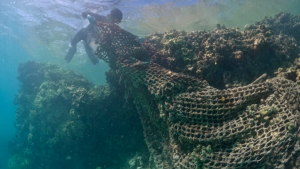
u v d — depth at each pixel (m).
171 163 4.43
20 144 13.60
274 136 2.82
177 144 3.86
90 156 9.20
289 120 2.94
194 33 6.07
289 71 4.17
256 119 3.18
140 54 5.43
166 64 5.54
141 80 4.62
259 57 4.98
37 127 10.52
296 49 5.27
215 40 5.36
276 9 12.47
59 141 9.49
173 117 3.88
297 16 8.96
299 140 2.81
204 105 3.59
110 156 8.67
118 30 5.71
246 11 12.38
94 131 8.31
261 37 4.85
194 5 11.12
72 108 8.27
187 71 5.04
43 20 14.08
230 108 3.46
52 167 10.68
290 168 2.78
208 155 3.14
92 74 39.88
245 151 2.88
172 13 11.73
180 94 3.97
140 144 7.52
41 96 9.96
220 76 5.05
